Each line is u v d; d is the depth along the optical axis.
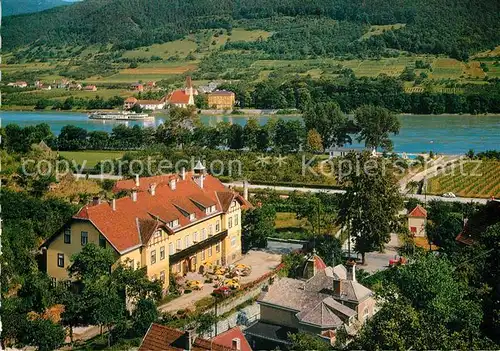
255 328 86.94
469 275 76.75
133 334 86.75
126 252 98.56
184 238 113.50
